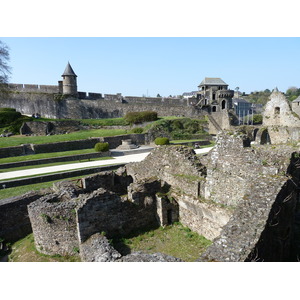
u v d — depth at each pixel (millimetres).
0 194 14336
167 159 10711
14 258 9438
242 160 7840
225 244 5047
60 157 23828
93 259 6684
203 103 54406
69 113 47344
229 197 8203
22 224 11359
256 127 35781
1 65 37344
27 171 19516
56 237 8906
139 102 53031
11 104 49125
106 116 50406
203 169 9758
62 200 10094
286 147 14336
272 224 5668
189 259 7711
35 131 35562
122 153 29344
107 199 8711
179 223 9938
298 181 7953
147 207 9805
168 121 41656
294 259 6969
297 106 39094
